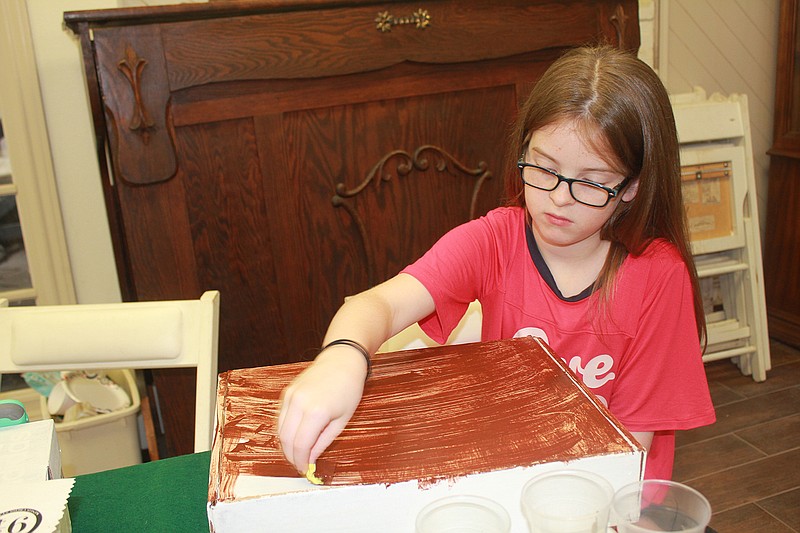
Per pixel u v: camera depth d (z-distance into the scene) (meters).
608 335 1.03
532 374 0.77
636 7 1.97
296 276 1.86
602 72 0.87
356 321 0.84
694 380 1.03
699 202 2.49
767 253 2.90
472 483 0.61
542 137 0.86
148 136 1.67
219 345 1.85
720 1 2.80
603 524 0.58
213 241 1.78
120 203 1.71
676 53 2.82
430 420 0.70
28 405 2.17
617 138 0.84
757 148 3.02
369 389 0.76
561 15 1.91
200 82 1.68
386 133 1.85
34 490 0.70
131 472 0.90
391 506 0.61
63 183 2.10
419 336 1.20
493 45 1.86
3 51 1.94
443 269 1.02
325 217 1.85
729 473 2.09
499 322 1.10
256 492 0.60
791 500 1.96
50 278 2.13
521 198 1.08
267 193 1.79
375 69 1.78
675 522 0.60
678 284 1.00
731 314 2.66
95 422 1.84
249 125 1.74
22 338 1.25
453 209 1.96
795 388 2.54
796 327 2.81
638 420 1.04
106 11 1.59
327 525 0.61
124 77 1.64
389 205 1.90
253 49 1.69
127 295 1.89
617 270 1.01
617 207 0.94
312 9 1.71
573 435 0.66
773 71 2.95
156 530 0.78
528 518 0.60
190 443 1.88
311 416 0.63
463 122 1.90
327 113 1.79
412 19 1.78
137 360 1.25
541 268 1.05
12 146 2.01
